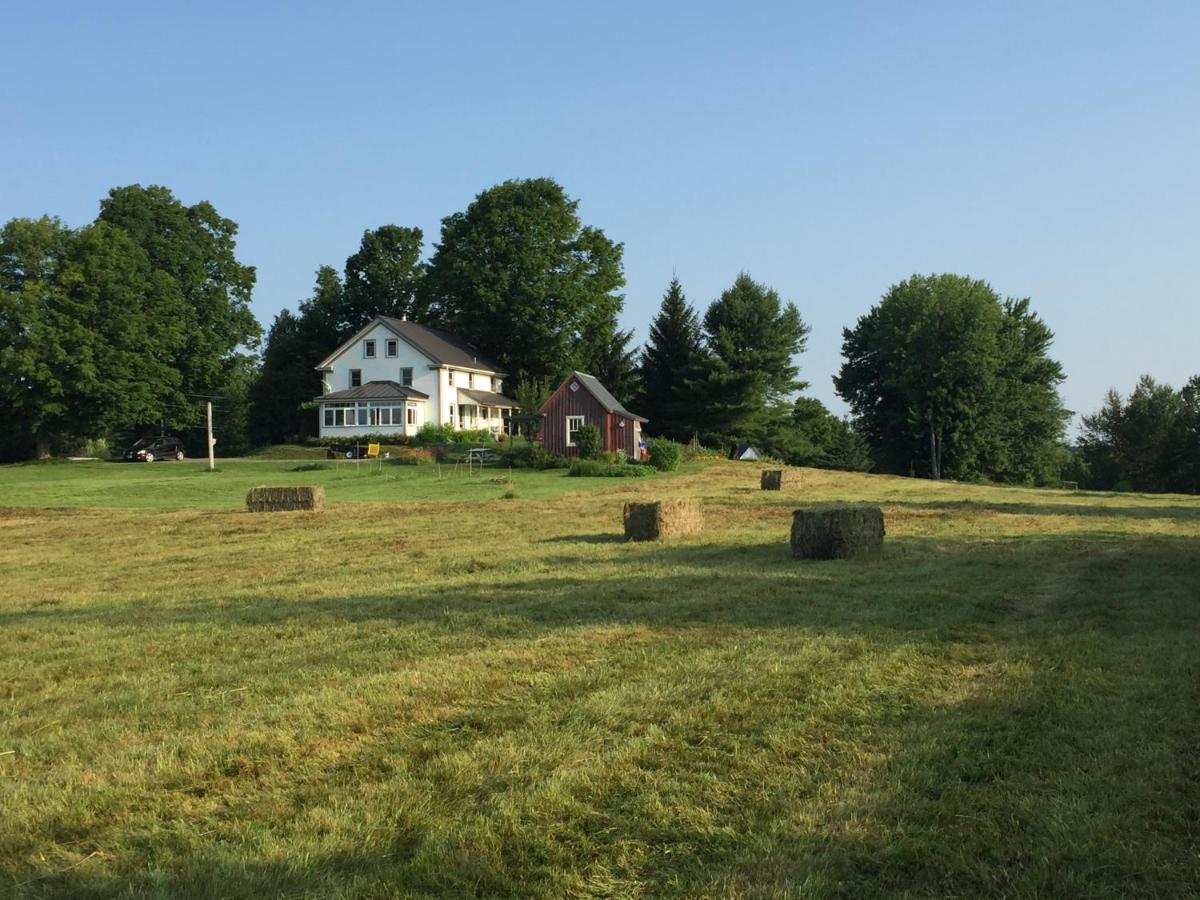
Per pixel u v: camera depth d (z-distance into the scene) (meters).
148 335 56.81
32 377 51.34
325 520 21.09
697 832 4.00
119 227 60.50
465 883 3.57
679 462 45.28
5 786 4.58
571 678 6.39
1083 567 12.21
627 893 3.53
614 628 8.08
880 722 5.48
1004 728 5.34
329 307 76.62
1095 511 23.03
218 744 5.10
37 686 6.59
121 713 5.80
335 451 55.16
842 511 13.16
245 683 6.46
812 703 5.82
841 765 4.78
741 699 5.89
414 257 77.62
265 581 11.75
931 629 8.00
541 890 3.54
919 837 3.96
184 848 3.88
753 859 3.76
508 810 4.18
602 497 27.84
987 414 64.88
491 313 66.38
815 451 68.88
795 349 68.62
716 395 63.56
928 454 68.88
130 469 45.66
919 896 3.50
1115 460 75.12
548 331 66.00
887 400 74.06
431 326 74.38
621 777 4.60
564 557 13.50
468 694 6.05
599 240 68.81
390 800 4.33
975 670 6.65
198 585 11.65
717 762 4.81
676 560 13.09
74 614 9.54
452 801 4.34
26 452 57.62
